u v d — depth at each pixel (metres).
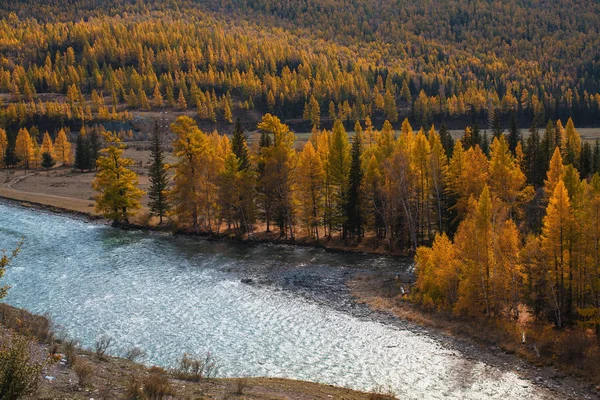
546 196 55.97
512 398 27.56
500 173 57.25
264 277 52.19
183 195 72.44
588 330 35.47
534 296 38.12
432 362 32.22
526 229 55.97
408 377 30.12
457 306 38.75
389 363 32.09
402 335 36.78
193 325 38.22
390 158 63.47
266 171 69.19
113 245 66.12
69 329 36.28
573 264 36.50
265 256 61.38
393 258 59.53
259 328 37.97
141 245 66.50
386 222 62.03
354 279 51.09
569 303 37.53
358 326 38.56
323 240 67.44
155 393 19.81
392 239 63.44
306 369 31.05
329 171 67.31
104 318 39.03
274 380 27.73
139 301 43.62
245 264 57.50
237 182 70.00
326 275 52.84
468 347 34.44
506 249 38.41
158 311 41.16
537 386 28.94
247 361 31.95
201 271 54.28
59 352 24.36
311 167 66.25
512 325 36.50
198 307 42.44
